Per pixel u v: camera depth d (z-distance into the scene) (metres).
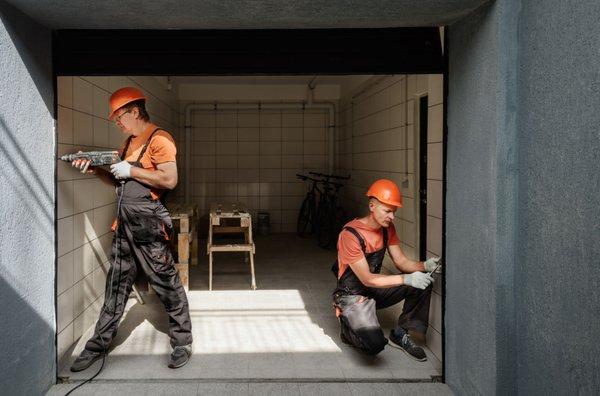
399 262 2.88
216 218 4.29
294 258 5.76
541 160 1.62
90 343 2.60
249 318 3.48
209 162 7.73
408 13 2.06
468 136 2.09
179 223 4.48
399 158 4.60
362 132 6.07
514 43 1.80
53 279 2.33
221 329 3.24
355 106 6.47
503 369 1.85
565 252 1.49
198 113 7.67
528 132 1.72
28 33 2.08
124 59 2.37
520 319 1.79
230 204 5.41
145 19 2.12
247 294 4.13
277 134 7.78
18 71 1.99
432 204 2.76
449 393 2.31
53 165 2.32
